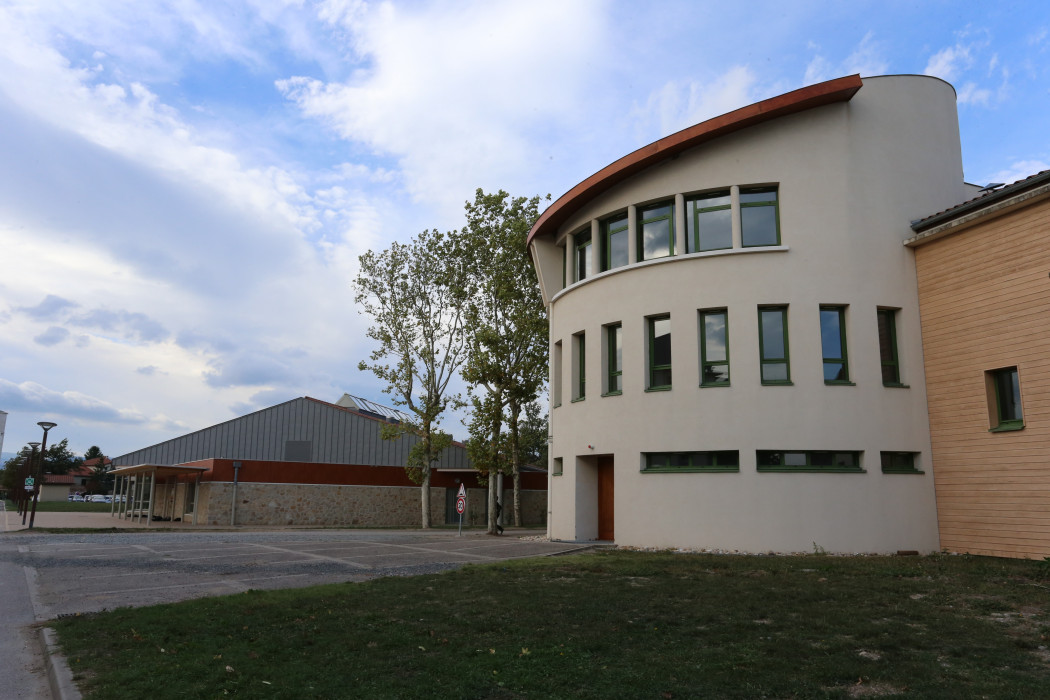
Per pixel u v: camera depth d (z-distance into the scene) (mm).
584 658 6664
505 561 14625
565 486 21172
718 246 18297
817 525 16344
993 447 15492
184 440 41625
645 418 18422
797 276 17344
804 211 17609
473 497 43125
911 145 18250
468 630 7848
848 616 8367
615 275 19766
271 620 8391
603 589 10484
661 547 17656
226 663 6527
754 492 16750
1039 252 14695
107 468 44688
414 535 26844
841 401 16812
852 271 17359
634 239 19719
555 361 22703
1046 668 6242
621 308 19469
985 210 15609
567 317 21750
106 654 6906
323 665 6473
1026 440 14750
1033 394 14648
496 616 8539
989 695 5496
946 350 16781
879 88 18312
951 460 16516
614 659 6621
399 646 7168
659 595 9922
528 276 32250
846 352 17281
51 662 6684
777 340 17484
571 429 20922
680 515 17516
